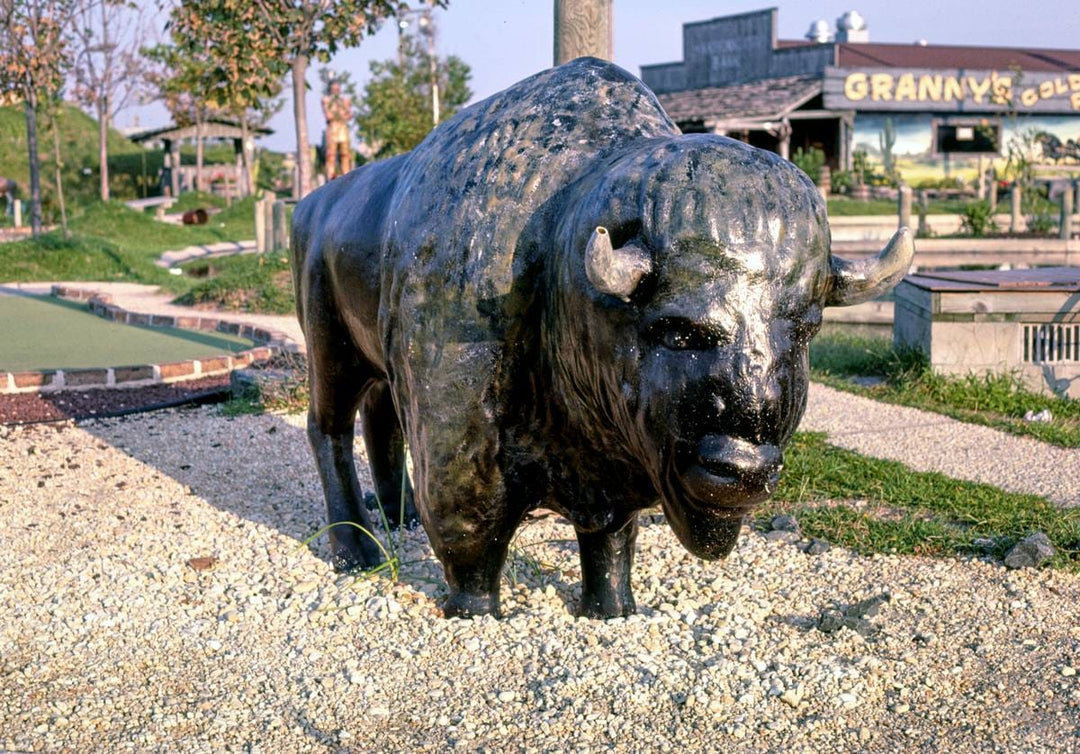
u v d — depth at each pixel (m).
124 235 29.06
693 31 46.66
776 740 3.65
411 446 4.33
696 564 5.37
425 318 4.09
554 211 3.91
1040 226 26.30
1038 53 46.88
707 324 3.24
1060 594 4.96
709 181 3.34
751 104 39.94
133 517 6.25
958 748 3.62
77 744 3.65
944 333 9.83
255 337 13.66
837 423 8.70
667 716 3.78
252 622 4.66
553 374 3.90
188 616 4.76
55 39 27.88
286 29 19.41
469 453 4.11
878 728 3.75
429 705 3.88
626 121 4.04
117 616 4.73
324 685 4.03
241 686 4.06
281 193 47.97
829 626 4.55
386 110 34.88
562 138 4.02
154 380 10.69
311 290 5.21
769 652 4.30
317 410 5.49
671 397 3.29
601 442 3.92
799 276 3.31
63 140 49.53
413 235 4.17
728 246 3.26
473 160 4.10
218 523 6.12
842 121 40.44
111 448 7.96
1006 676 4.16
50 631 4.59
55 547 5.75
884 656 4.31
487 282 3.94
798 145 43.38
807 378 3.36
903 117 41.22
